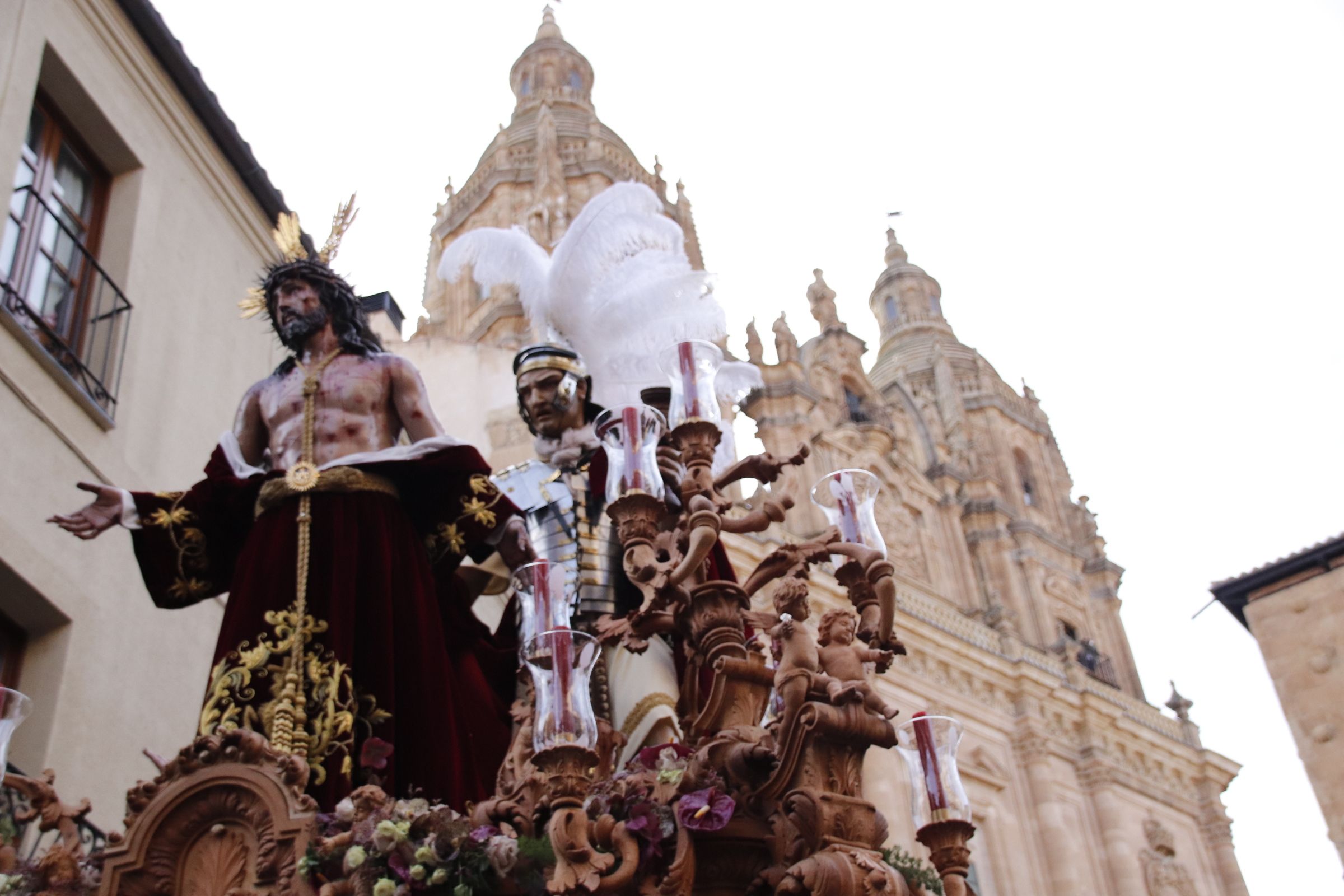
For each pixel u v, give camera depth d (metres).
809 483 26.17
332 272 6.51
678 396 5.43
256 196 11.69
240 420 6.23
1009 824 24.92
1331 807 17.23
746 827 4.23
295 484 5.65
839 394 29.67
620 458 5.07
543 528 6.45
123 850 4.37
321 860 4.20
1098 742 27.69
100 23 10.08
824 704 4.18
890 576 4.88
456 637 6.02
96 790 7.88
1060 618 31.30
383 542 5.62
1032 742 26.19
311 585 5.44
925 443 32.31
